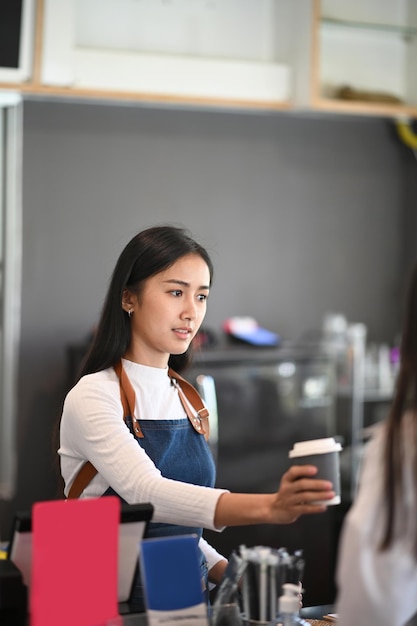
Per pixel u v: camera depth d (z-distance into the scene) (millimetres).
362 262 5707
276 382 4801
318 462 1893
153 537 2348
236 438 4715
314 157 5562
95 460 2285
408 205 5766
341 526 4684
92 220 5094
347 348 5180
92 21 4816
